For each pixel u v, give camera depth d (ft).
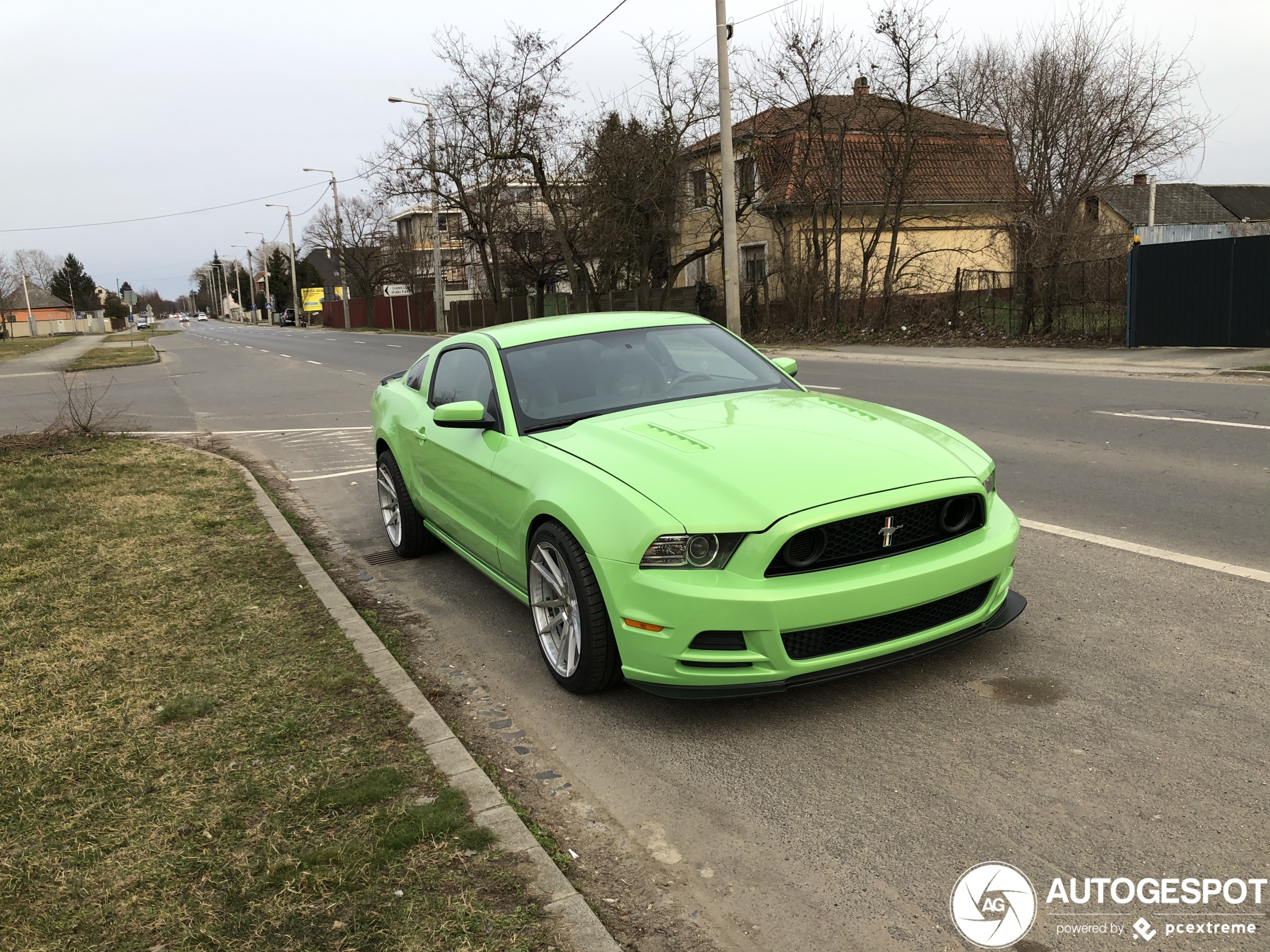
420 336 146.10
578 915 7.75
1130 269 52.37
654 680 11.17
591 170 101.19
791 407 14.08
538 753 11.21
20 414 54.65
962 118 77.97
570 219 113.91
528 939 7.47
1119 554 16.83
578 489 11.96
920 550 11.39
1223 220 153.17
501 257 133.59
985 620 12.08
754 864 8.72
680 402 14.66
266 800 9.80
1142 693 11.42
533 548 13.16
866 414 13.88
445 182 123.54
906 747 10.60
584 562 11.88
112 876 8.63
